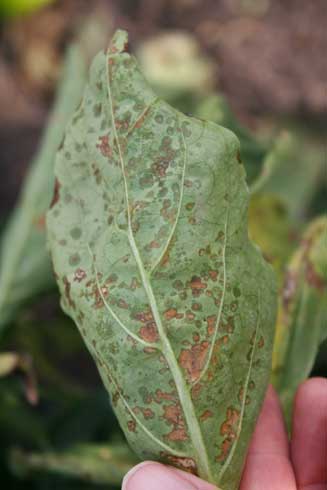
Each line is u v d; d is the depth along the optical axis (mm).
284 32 688
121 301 257
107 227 262
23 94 675
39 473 401
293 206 472
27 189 394
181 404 255
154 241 257
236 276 259
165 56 630
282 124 636
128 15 700
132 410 257
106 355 258
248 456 278
